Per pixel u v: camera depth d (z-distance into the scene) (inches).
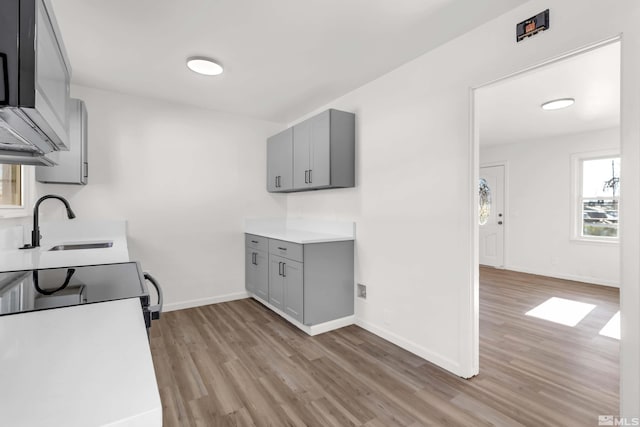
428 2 68.7
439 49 87.6
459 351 83.2
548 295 156.2
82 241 100.3
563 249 192.7
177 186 134.4
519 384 79.4
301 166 128.0
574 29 60.9
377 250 109.0
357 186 117.6
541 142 202.2
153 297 129.3
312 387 78.0
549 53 64.7
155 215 129.8
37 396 18.4
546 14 64.8
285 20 75.2
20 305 37.1
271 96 125.4
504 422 65.7
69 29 78.3
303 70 102.0
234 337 107.2
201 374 83.7
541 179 202.4
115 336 28.0
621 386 55.1
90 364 22.6
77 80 110.0
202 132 139.9
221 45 86.7
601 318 124.9
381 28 78.7
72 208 113.6
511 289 167.0
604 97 128.0
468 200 80.8
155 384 20.2
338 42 85.5
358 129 116.9
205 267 141.6
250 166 152.9
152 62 96.3
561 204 193.8
